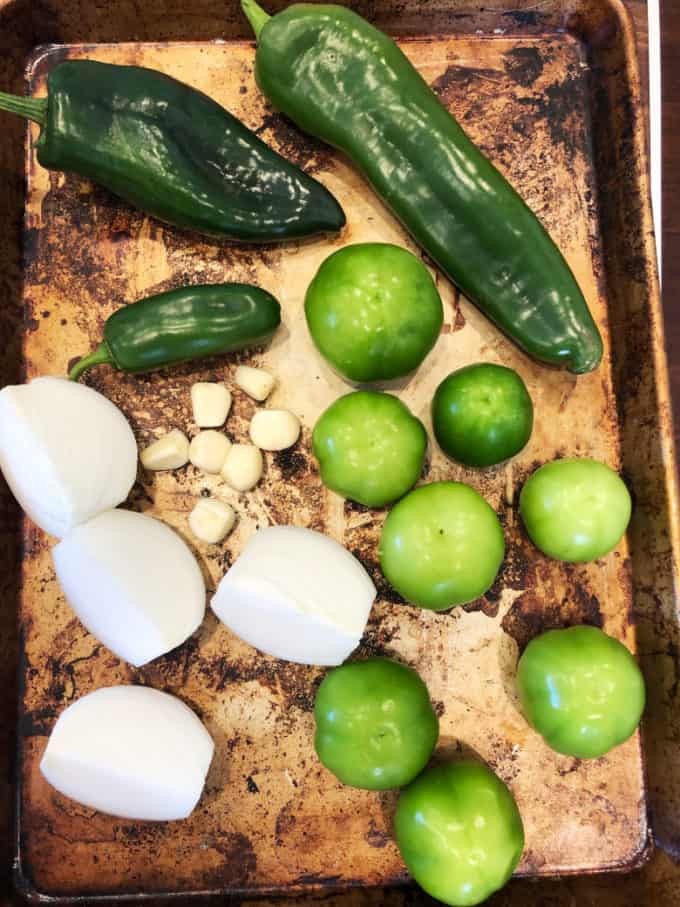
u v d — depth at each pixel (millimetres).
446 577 279
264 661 322
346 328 284
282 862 315
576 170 341
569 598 326
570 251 338
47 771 290
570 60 344
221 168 313
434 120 304
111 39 341
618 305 332
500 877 278
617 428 333
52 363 330
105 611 294
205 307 307
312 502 326
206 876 314
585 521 293
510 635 324
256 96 338
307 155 336
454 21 339
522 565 327
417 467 298
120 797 293
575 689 284
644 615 322
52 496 292
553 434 332
